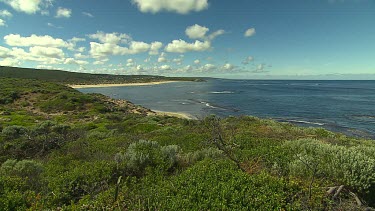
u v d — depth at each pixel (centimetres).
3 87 6944
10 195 527
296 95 9519
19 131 2188
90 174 624
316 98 8250
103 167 660
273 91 11875
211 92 11600
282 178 503
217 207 418
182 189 490
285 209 420
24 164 803
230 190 462
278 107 6172
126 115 4712
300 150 740
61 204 533
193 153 809
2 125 3106
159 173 636
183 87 16000
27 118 4050
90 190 569
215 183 496
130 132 2308
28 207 519
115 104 6450
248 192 454
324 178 527
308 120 4394
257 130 1525
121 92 12019
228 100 8044
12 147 1384
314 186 482
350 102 6962
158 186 533
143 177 612
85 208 466
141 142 859
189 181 518
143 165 685
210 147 848
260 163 659
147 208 446
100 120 4088
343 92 10912
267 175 516
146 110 6041
